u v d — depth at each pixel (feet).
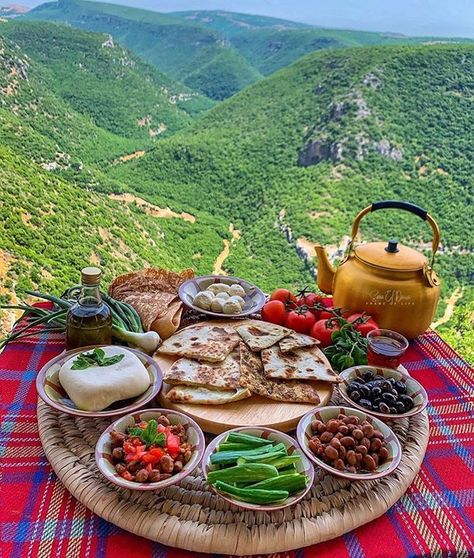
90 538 2.96
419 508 3.30
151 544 2.96
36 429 3.85
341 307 5.29
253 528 2.95
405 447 3.70
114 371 3.77
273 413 3.82
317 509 3.11
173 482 3.03
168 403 3.90
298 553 2.94
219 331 4.70
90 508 3.08
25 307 5.14
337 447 3.28
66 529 3.00
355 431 3.36
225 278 5.69
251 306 5.38
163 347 4.44
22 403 4.13
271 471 3.05
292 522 3.00
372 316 5.11
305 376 4.13
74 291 5.18
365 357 4.54
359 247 5.38
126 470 3.11
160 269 5.92
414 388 4.08
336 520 3.05
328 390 4.15
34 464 3.50
